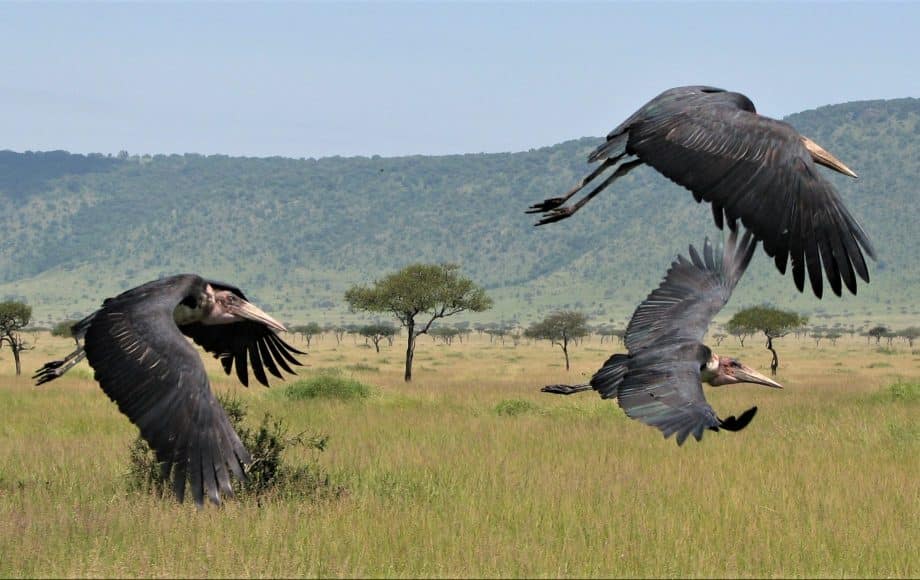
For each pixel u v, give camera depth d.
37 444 18.59
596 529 11.51
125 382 4.58
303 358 85.75
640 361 5.38
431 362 83.00
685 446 19.72
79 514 11.43
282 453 15.95
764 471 16.28
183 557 9.55
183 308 5.67
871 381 47.09
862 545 11.21
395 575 9.45
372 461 16.75
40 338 149.62
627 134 3.69
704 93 3.73
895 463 17.77
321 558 9.94
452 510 12.52
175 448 4.41
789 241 3.23
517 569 9.67
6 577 9.11
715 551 10.68
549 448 19.45
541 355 102.19
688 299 5.79
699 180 3.39
